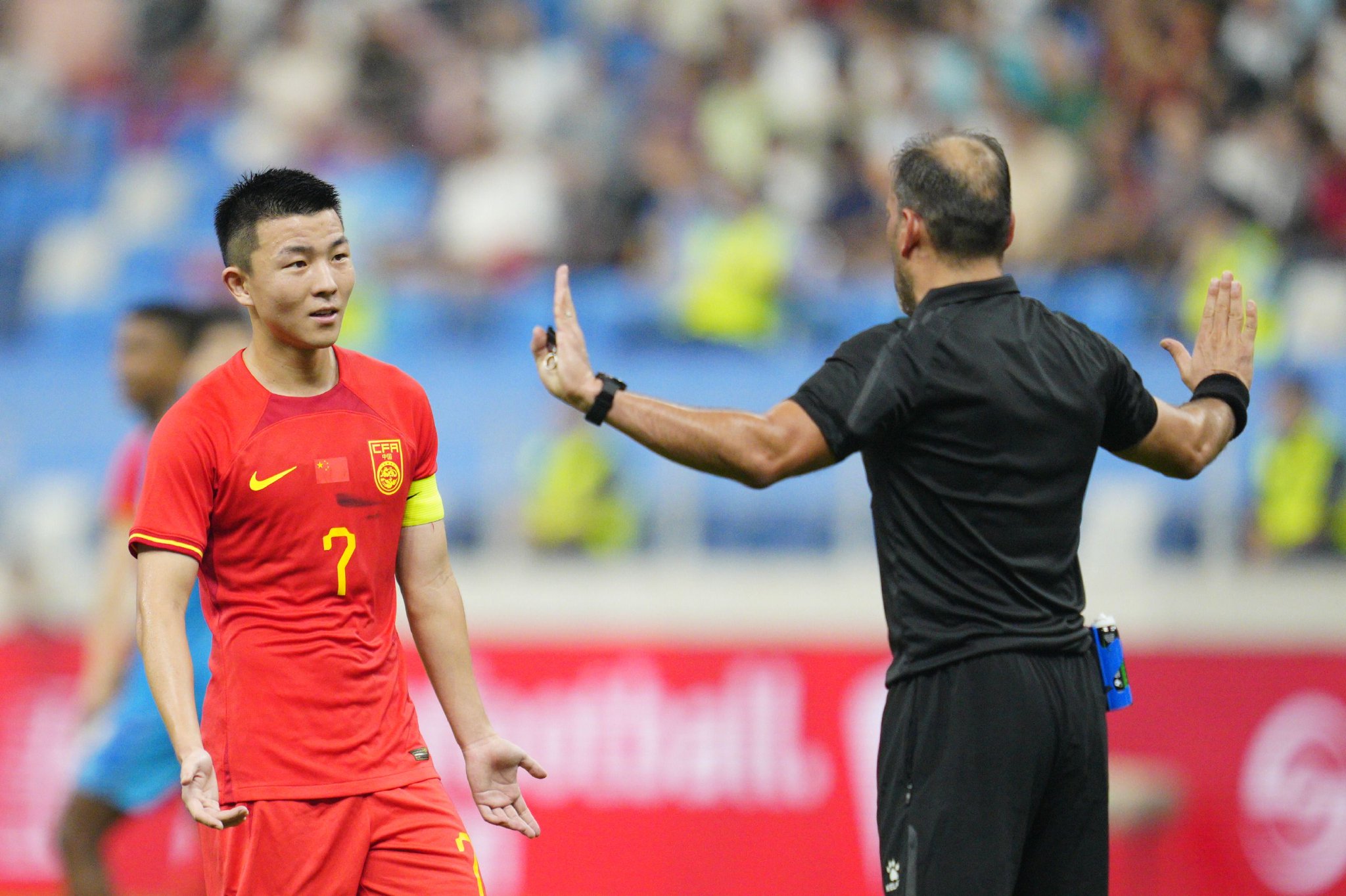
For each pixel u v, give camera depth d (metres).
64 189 42.78
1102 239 37.62
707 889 26.56
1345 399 33.16
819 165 39.41
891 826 11.56
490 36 43.09
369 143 42.16
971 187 11.74
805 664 27.33
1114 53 40.62
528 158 40.34
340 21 43.97
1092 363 11.76
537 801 27.03
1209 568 29.66
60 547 32.03
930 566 11.58
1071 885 11.71
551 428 31.55
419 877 11.61
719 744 27.08
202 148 43.09
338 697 11.53
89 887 18.80
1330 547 30.61
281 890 11.39
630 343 36.22
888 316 35.88
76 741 27.69
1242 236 37.47
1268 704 27.88
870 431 11.27
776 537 31.00
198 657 17.11
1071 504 11.70
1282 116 39.84
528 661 27.70
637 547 30.80
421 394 12.30
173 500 11.24
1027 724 11.30
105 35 44.62
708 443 11.07
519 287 37.75
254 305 11.47
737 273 36.22
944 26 41.16
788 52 41.03
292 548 11.48
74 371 35.50
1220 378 12.84
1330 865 26.95
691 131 39.97
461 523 33.00
